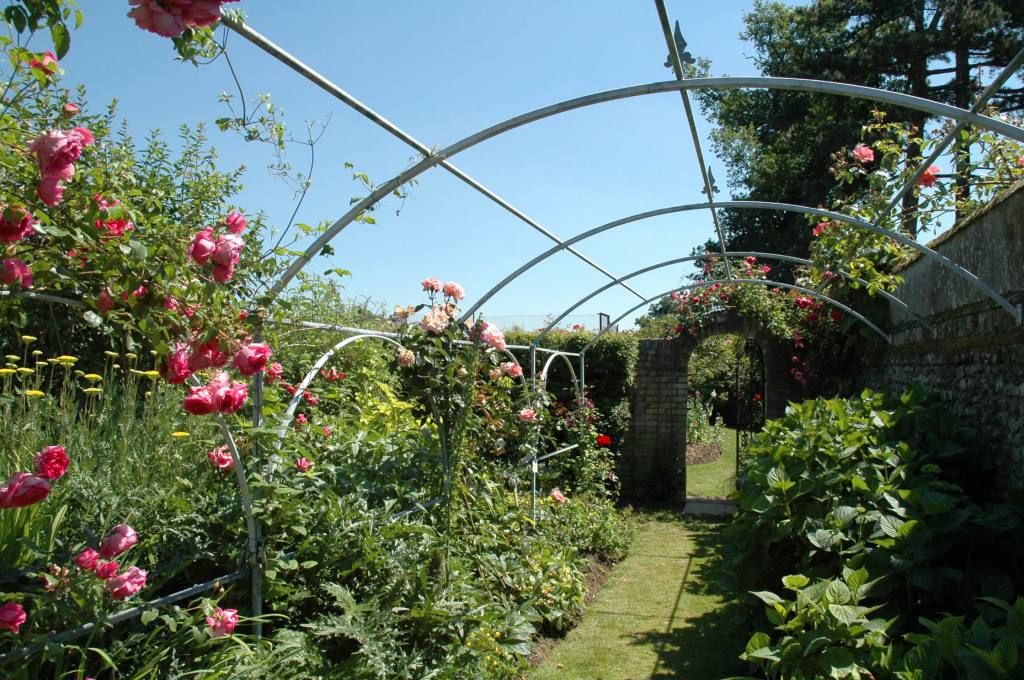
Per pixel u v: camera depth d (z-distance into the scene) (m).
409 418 4.79
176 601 2.18
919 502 3.14
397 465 3.64
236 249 1.78
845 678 2.31
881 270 6.15
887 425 4.28
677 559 6.50
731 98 15.69
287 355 4.48
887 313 6.27
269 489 2.39
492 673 3.25
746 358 10.84
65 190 1.59
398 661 2.64
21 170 1.45
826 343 7.87
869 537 3.13
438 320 3.67
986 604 2.64
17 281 1.48
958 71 11.98
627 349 9.24
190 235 1.86
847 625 2.40
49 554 1.96
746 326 9.09
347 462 3.53
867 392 5.10
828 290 7.07
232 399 1.92
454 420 3.74
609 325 7.61
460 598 3.22
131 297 1.65
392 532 2.93
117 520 2.39
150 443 2.91
